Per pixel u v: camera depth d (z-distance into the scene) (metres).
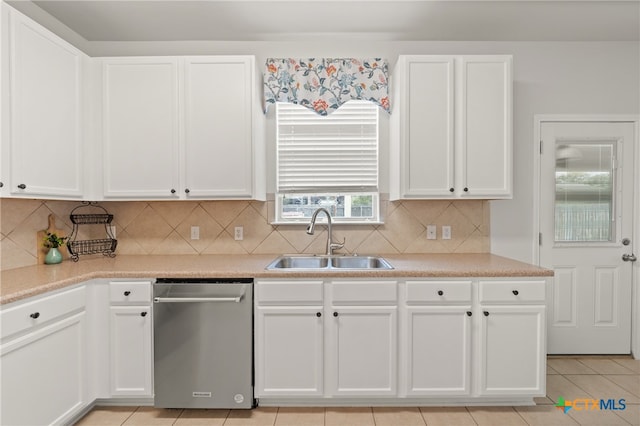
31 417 1.54
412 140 2.30
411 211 2.65
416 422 1.89
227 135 2.30
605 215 2.68
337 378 1.96
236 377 1.93
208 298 1.90
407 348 1.96
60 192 2.03
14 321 1.44
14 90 1.72
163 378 1.93
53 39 1.96
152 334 1.96
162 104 2.29
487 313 1.95
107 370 1.96
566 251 2.68
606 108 2.67
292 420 1.91
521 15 2.31
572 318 2.68
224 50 2.67
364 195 2.71
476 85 2.29
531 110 2.66
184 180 2.30
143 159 2.30
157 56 2.47
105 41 2.65
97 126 2.29
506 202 2.66
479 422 1.89
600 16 2.31
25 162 1.79
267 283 1.95
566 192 2.68
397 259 2.36
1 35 1.66
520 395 1.97
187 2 2.16
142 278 1.96
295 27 2.48
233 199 2.34
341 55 2.66
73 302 1.78
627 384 2.28
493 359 1.96
